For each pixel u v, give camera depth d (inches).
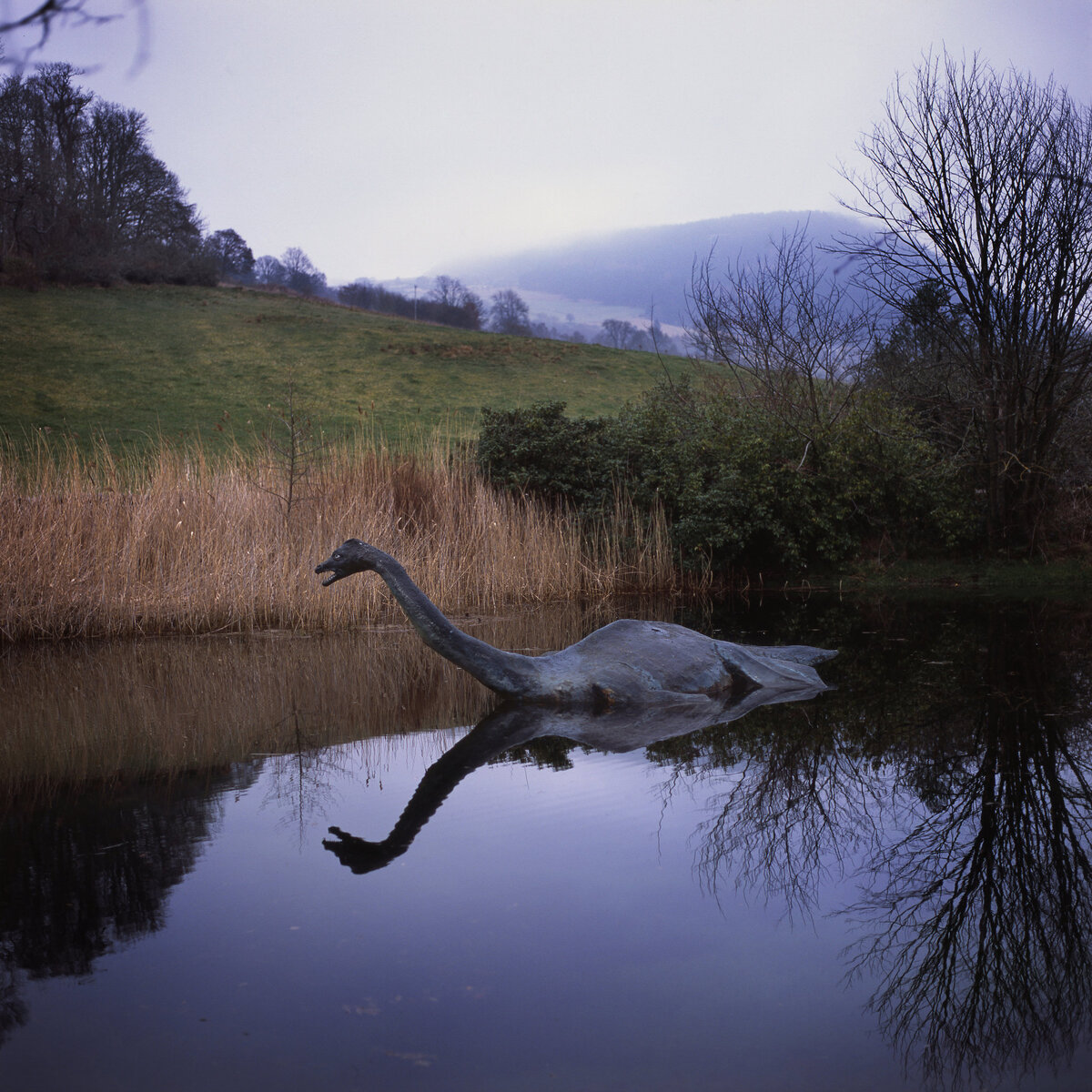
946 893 112.8
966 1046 79.7
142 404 1029.8
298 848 130.1
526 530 485.7
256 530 403.5
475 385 1267.2
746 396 651.5
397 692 251.0
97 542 362.6
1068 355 530.0
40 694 246.8
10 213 1457.9
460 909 108.5
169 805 151.5
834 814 142.3
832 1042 80.4
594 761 175.9
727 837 133.1
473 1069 75.9
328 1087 72.9
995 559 565.3
